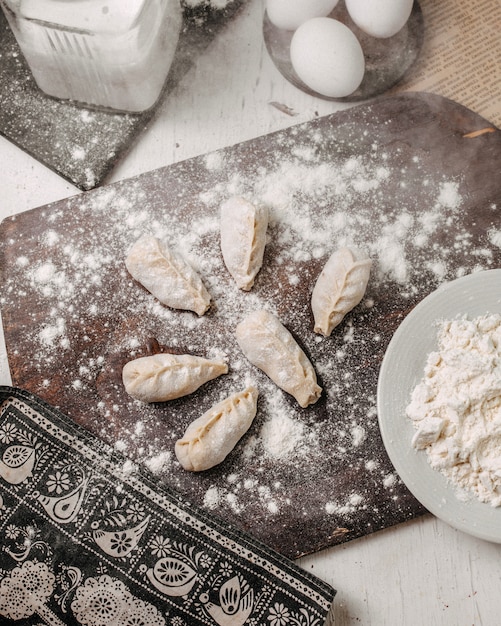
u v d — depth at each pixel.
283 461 0.51
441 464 0.48
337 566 0.51
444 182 0.53
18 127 0.56
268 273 0.53
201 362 0.51
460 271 0.53
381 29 0.53
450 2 0.56
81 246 0.54
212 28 0.56
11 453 0.51
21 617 0.50
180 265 0.51
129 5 0.49
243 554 0.50
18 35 0.51
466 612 0.51
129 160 0.56
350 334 0.52
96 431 0.52
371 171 0.54
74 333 0.53
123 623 0.50
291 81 0.56
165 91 0.56
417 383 0.49
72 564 0.50
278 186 0.54
